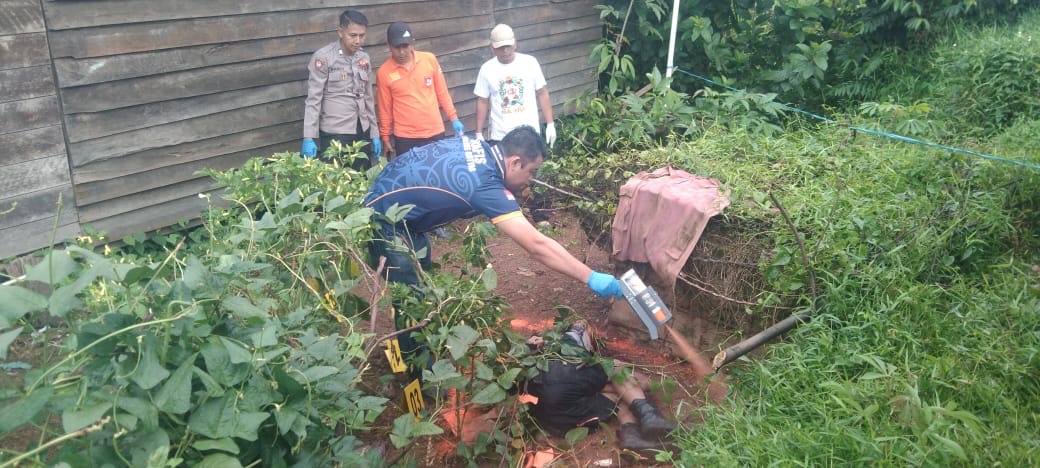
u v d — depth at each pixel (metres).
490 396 2.87
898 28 8.39
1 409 1.63
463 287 3.26
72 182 4.72
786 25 8.19
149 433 1.76
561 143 7.10
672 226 3.74
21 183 4.48
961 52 7.62
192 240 5.38
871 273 3.51
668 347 4.04
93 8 4.59
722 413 3.25
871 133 5.43
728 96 6.48
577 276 3.37
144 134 5.00
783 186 4.23
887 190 4.27
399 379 3.81
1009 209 4.20
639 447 3.35
